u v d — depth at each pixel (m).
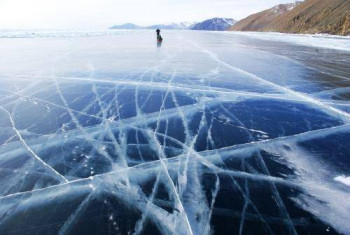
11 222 3.89
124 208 4.08
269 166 5.07
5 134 6.60
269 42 29.98
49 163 5.35
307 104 8.29
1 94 9.66
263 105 8.20
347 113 7.57
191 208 4.05
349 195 4.29
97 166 5.18
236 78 11.41
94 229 3.72
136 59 16.16
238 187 4.49
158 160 5.33
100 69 13.33
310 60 16.14
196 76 11.75
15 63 15.38
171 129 6.68
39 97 9.28
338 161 5.20
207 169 5.00
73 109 8.14
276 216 3.88
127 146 5.90
